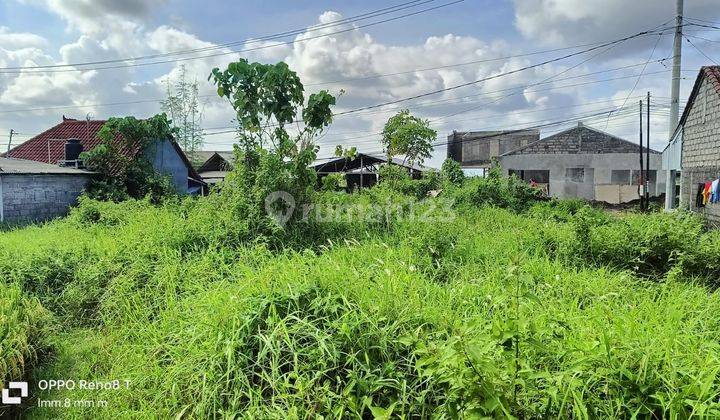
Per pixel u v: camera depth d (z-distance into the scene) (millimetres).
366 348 3240
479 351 2377
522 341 2645
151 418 3336
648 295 4504
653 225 6543
